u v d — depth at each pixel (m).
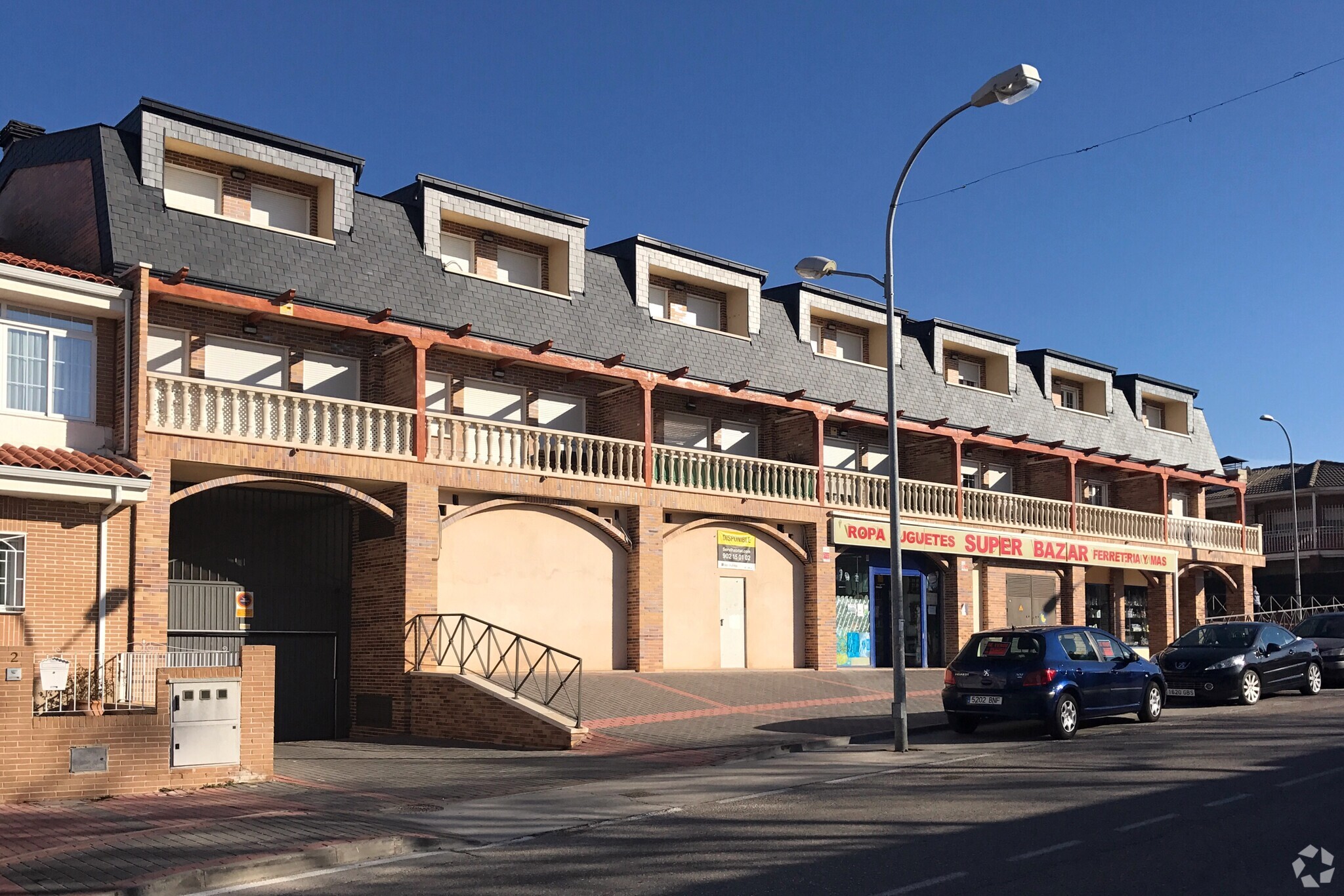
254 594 20.92
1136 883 8.32
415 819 11.58
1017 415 35.97
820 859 9.32
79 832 10.84
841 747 17.17
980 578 33.03
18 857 9.70
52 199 21.19
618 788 13.51
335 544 22.12
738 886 8.52
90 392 18.59
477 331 23.45
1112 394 40.25
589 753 16.67
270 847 9.94
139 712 13.57
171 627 19.86
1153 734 17.34
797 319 30.69
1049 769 13.91
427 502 21.36
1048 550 34.19
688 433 28.25
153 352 20.11
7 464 16.23
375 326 21.52
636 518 24.98
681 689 22.58
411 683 20.50
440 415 21.95
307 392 21.97
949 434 32.38
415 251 23.44
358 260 22.41
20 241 22.16
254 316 20.89
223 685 14.09
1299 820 10.47
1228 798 11.55
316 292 21.48
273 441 19.58
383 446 20.98
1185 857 9.09
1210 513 55.84
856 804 11.86
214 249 20.45
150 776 13.40
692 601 26.41
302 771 15.42
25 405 17.89
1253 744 15.61
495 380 24.66
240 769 14.13
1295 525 42.16
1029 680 17.30
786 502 27.94
